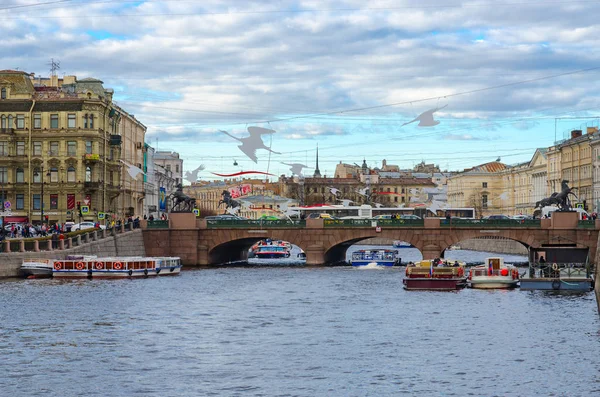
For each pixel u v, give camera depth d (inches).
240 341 2581.2
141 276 4569.4
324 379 2118.6
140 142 7849.4
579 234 5359.3
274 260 6688.0
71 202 6033.5
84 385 2065.7
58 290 3806.6
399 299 3587.6
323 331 2753.4
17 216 6033.5
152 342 2559.1
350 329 2790.4
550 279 3986.2
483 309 3257.9
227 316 3065.9
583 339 2603.3
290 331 2753.4
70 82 6943.9
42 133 6048.2
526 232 5408.5
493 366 2249.0
